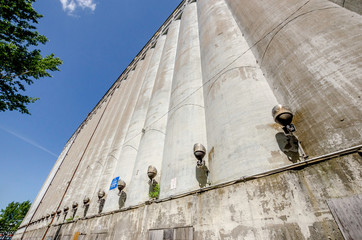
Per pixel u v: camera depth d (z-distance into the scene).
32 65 11.23
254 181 4.09
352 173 2.85
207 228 4.43
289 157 4.08
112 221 8.01
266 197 3.71
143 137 10.54
